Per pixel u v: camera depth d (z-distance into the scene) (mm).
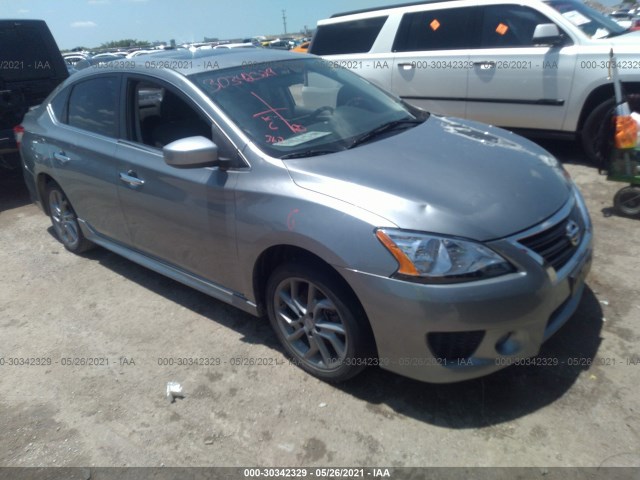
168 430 2621
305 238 2510
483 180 2600
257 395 2785
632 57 5125
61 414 2797
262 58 3652
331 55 7480
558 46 5562
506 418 2480
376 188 2479
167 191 3219
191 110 3146
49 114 4418
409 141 3051
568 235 2539
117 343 3359
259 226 2717
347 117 3338
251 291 2982
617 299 3291
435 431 2447
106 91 3783
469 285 2225
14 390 3016
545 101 5734
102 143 3732
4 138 6207
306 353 2854
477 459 2285
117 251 4039
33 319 3742
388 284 2293
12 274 4465
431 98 6625
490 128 3535
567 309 2633
